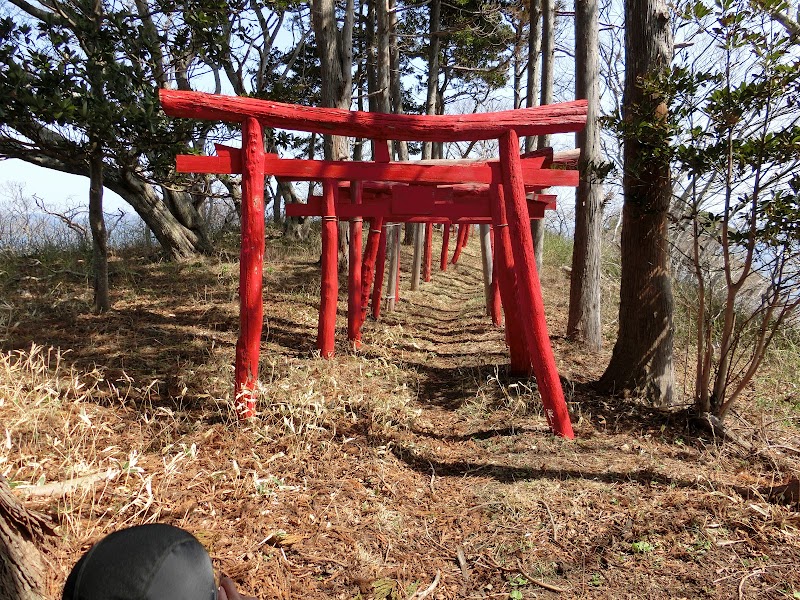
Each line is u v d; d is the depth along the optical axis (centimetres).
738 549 315
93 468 343
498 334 826
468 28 1365
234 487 353
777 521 335
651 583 292
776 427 485
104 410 441
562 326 834
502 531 337
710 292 493
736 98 387
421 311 1004
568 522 342
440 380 618
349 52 939
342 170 488
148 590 84
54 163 787
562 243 1702
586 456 427
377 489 376
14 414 392
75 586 85
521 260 465
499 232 539
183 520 315
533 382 569
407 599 279
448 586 292
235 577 277
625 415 499
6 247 952
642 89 460
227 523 319
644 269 516
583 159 719
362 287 793
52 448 362
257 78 1243
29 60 534
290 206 666
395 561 308
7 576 201
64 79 532
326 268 629
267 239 1324
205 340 636
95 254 696
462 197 673
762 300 469
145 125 554
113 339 610
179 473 360
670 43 494
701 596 283
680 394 552
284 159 481
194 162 449
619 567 304
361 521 339
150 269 966
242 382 452
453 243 1839
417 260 1141
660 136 435
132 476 347
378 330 809
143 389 484
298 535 318
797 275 424
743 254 501
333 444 420
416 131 458
